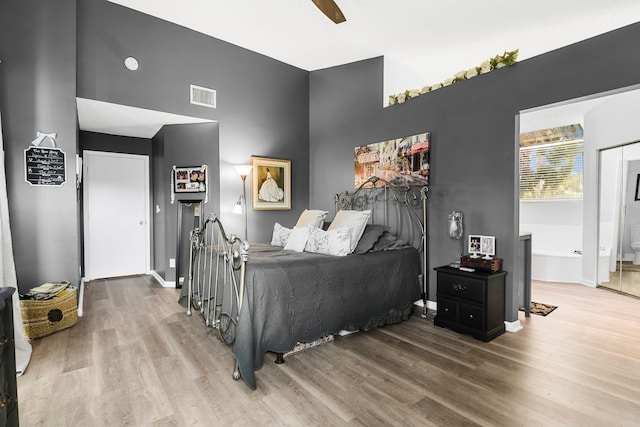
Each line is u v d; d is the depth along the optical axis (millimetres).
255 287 2145
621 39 2213
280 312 2217
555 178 5109
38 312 2662
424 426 1599
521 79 2730
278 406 1764
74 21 3139
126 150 5004
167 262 4398
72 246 3139
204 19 3678
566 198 4996
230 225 4270
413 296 3229
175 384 1984
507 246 2850
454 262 3199
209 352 2428
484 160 2996
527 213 5371
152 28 3676
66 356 2352
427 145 3434
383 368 2193
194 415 1686
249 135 4406
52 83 3033
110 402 1793
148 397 1844
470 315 2754
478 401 1811
